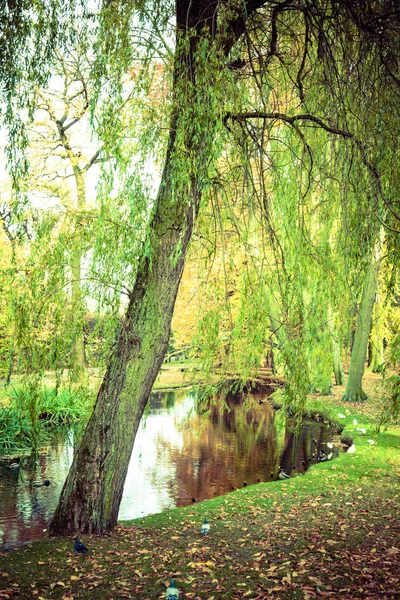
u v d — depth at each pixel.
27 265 7.57
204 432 18.16
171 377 34.00
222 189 7.75
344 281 8.30
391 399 6.68
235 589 5.79
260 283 8.22
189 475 12.84
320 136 8.52
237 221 8.36
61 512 7.99
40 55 6.96
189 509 9.50
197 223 8.48
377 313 26.23
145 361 7.94
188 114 6.47
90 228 7.54
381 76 7.19
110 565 6.60
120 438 7.98
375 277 21.98
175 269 7.82
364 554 6.68
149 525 8.48
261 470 13.28
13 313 7.52
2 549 8.07
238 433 17.91
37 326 7.65
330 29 7.53
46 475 12.74
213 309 8.77
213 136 6.55
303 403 7.89
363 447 14.29
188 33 6.79
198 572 6.33
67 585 5.99
